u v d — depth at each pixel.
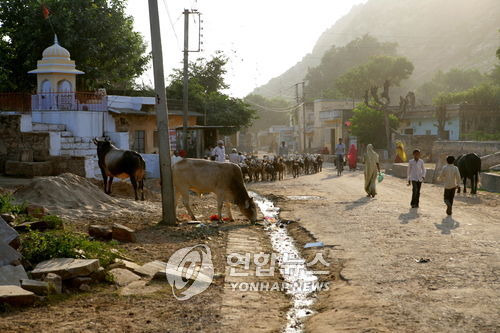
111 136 25.94
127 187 17.92
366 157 18.23
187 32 27.73
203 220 13.29
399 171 28.62
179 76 45.97
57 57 27.83
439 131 40.56
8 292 6.14
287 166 31.47
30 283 6.44
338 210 14.73
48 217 10.30
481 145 27.81
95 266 7.26
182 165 12.88
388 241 10.02
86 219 12.16
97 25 32.28
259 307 6.47
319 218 13.40
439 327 5.29
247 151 72.69
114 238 9.91
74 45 32.12
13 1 32.38
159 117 12.26
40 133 21.84
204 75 46.97
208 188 12.88
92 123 26.30
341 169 30.50
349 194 19.36
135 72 37.41
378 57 77.56
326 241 10.36
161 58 12.17
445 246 9.34
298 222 13.01
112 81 36.78
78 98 26.48
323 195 19.28
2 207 10.80
